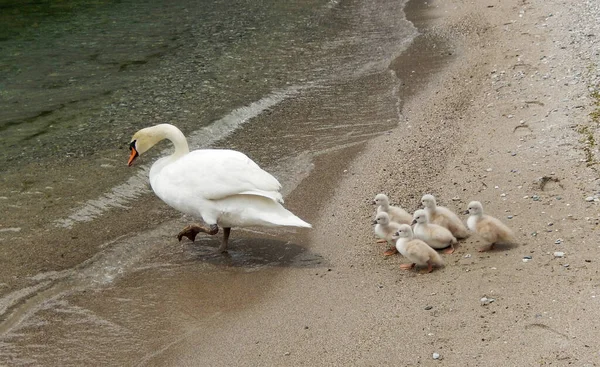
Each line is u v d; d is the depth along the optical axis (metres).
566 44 15.41
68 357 6.87
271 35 18.78
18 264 8.57
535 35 16.59
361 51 17.38
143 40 18.34
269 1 22.28
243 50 17.55
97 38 18.50
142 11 21.08
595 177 9.45
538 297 7.08
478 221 8.19
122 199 10.38
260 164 11.36
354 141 12.11
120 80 15.62
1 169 11.42
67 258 8.72
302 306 7.51
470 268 7.86
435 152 11.20
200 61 16.77
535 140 10.91
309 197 10.16
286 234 9.21
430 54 16.80
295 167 11.19
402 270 8.09
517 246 8.13
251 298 7.75
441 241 8.27
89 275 8.36
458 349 6.47
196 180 8.37
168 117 13.50
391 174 10.62
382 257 8.47
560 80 13.34
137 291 8.00
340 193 10.23
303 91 14.77
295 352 6.70
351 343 6.75
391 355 6.50
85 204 10.20
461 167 10.49
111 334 7.21
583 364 6.07
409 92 14.40
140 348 6.98
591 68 13.59
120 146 12.30
